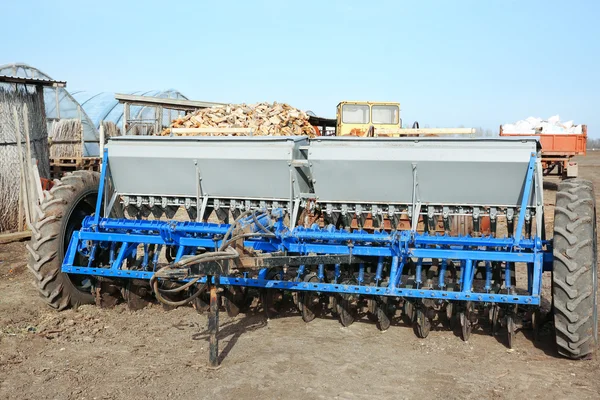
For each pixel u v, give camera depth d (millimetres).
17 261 8219
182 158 5395
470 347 4668
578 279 4176
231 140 5352
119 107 23016
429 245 4805
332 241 4969
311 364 4277
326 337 4867
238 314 5473
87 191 5633
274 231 4812
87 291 5664
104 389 3818
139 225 4980
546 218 11742
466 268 4562
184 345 4637
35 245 5160
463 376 4094
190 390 3818
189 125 12930
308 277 5000
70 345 4609
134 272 4984
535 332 4773
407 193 5176
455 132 5723
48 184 11250
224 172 5383
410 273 5309
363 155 5066
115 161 5574
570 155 18438
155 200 5766
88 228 5242
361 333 4980
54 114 17453
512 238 4516
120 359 4332
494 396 3777
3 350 4473
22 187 10211
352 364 4289
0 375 4023
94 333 4879
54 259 5203
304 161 5188
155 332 4938
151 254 5941
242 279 4875
